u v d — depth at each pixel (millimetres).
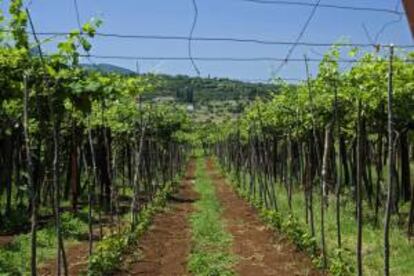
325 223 17953
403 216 18719
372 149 24609
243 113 39594
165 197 27891
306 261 14031
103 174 22891
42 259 14164
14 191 24234
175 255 15539
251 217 22203
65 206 23438
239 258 14836
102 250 13219
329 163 24609
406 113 15289
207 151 93062
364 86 13906
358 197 10344
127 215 21844
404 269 12594
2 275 11938
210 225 19938
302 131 22828
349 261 13297
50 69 8664
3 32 8461
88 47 8797
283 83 24094
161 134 35125
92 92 9398
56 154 9438
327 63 13914
